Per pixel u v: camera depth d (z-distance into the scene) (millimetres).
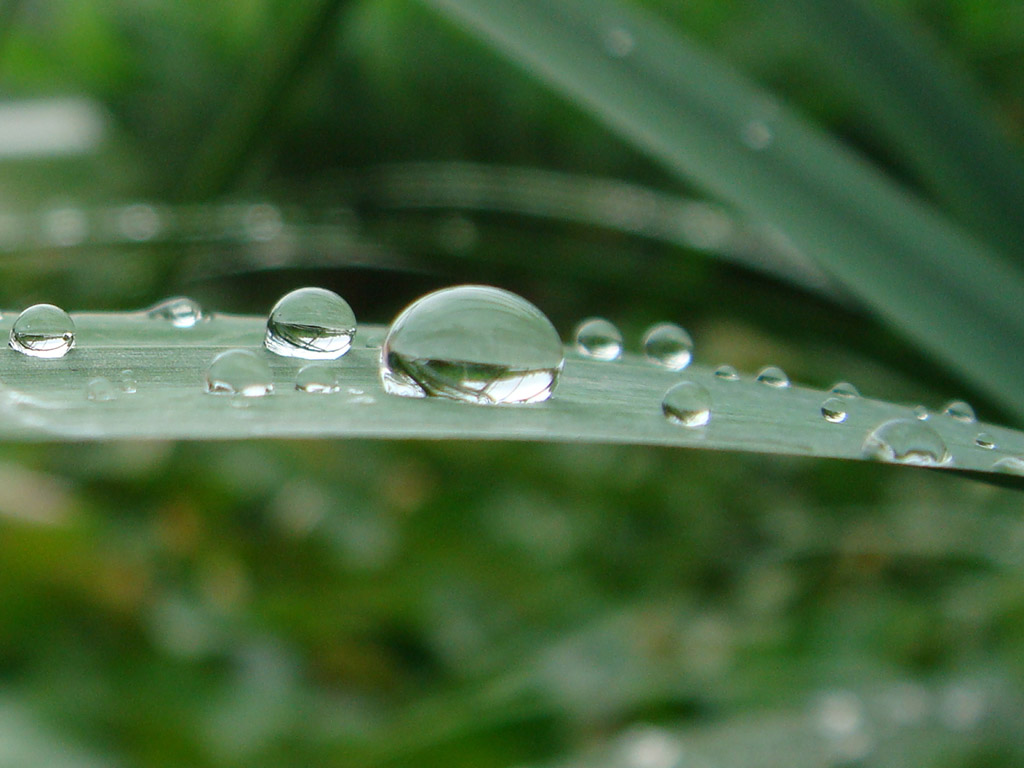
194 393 132
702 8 326
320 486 270
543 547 258
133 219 241
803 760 161
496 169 311
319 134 335
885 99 184
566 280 271
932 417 141
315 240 263
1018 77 296
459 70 335
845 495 293
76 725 180
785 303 253
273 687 201
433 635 224
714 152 160
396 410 132
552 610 232
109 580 215
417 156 344
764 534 266
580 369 141
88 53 361
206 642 209
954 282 158
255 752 182
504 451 302
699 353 299
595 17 165
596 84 161
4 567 208
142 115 359
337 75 327
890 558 248
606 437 131
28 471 244
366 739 188
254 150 221
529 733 176
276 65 206
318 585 238
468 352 137
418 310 138
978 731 165
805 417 138
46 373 133
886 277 157
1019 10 297
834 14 182
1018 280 158
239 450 277
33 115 373
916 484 286
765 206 159
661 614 219
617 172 338
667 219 287
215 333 142
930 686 182
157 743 179
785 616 224
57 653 198
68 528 222
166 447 270
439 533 262
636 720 178
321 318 141
